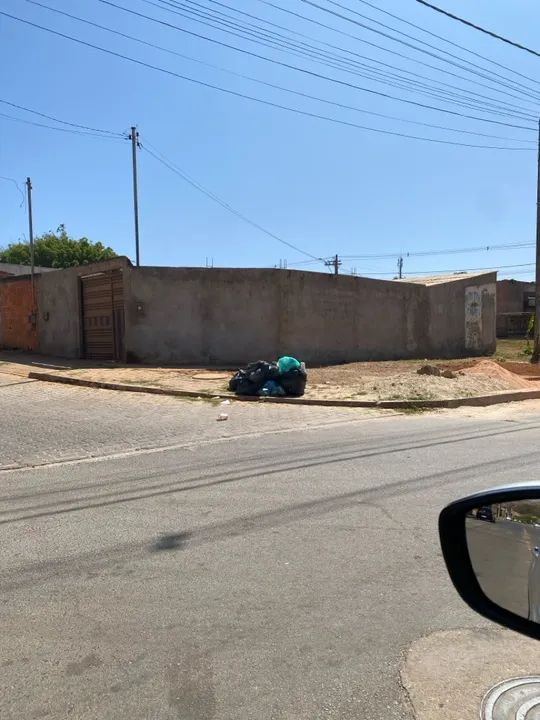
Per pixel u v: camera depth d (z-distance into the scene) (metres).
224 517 5.40
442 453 8.05
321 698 2.81
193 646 3.27
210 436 9.49
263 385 13.80
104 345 20.84
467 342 28.84
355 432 9.84
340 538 4.86
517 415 12.09
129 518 5.41
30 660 3.15
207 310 19.91
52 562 4.43
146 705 2.77
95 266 20.59
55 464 7.64
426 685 2.90
